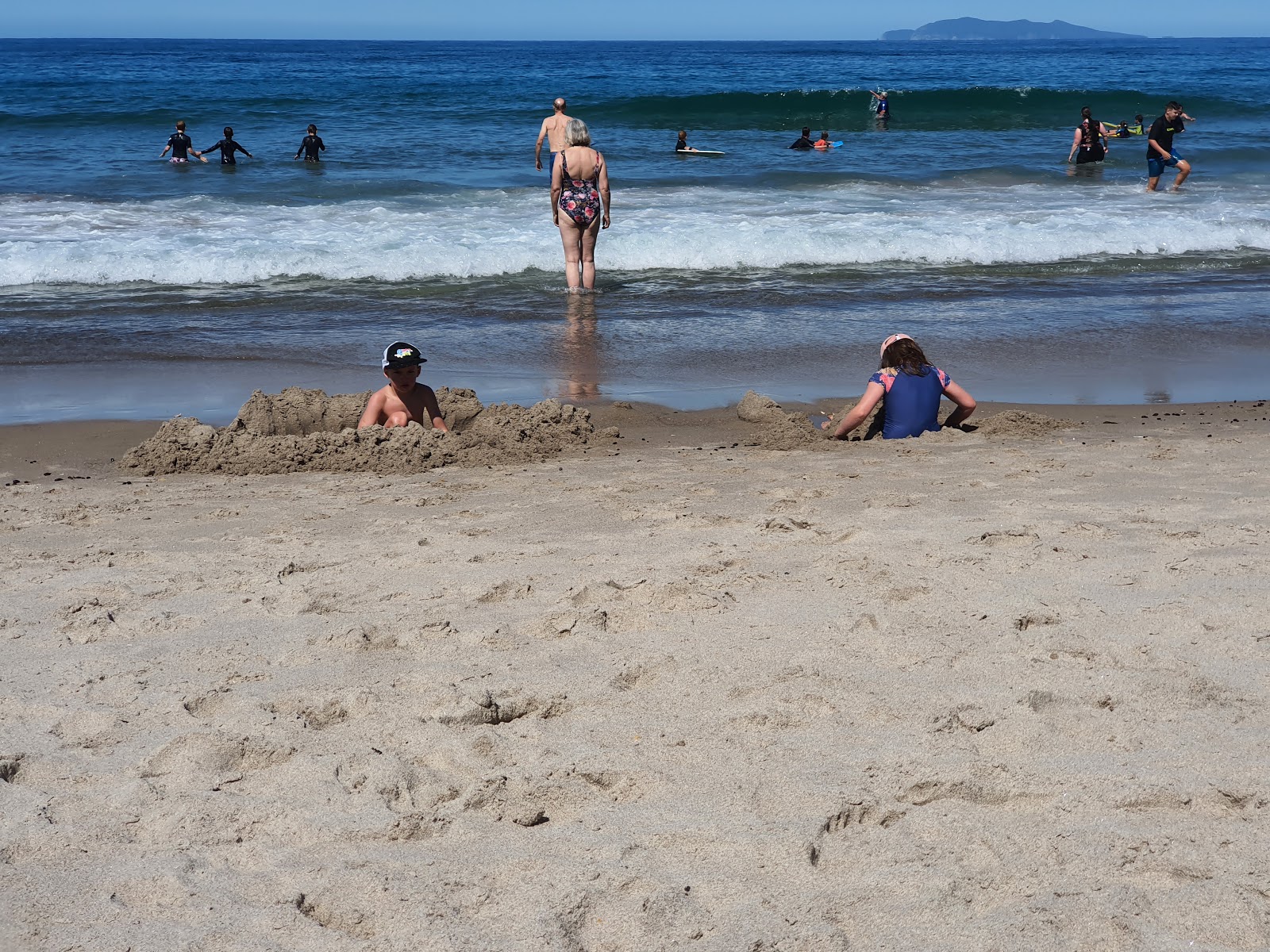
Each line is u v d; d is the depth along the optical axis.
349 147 21.27
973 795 2.60
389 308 10.59
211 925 2.19
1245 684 3.09
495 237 13.17
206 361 8.73
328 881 2.33
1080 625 3.54
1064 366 8.87
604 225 11.41
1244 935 2.07
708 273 12.36
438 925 2.18
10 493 5.67
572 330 9.87
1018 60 93.44
